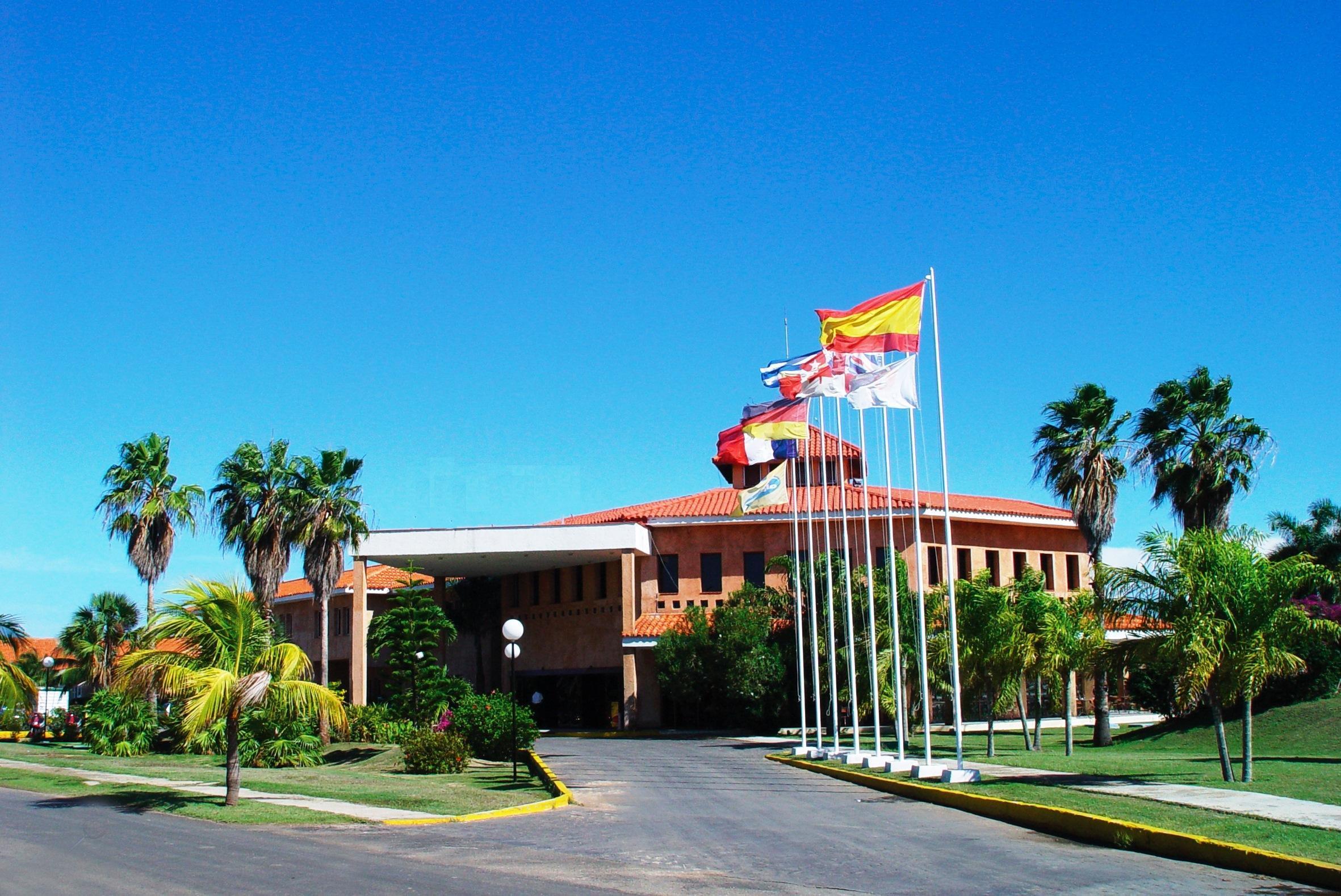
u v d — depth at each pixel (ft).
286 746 98.37
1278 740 96.73
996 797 59.72
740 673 138.92
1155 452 118.93
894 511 151.43
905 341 78.18
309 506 128.88
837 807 64.18
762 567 160.66
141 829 54.70
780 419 103.30
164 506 149.18
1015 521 159.22
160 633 62.75
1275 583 64.13
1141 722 156.87
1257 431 115.55
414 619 128.36
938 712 151.12
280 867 42.29
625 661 155.84
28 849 47.75
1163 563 65.87
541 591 177.78
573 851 46.47
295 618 220.84
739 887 37.73
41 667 216.54
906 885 38.19
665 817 59.52
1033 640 94.68
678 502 173.78
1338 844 41.32
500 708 104.53
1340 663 107.45
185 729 60.23
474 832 53.26
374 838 51.37
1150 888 37.06
